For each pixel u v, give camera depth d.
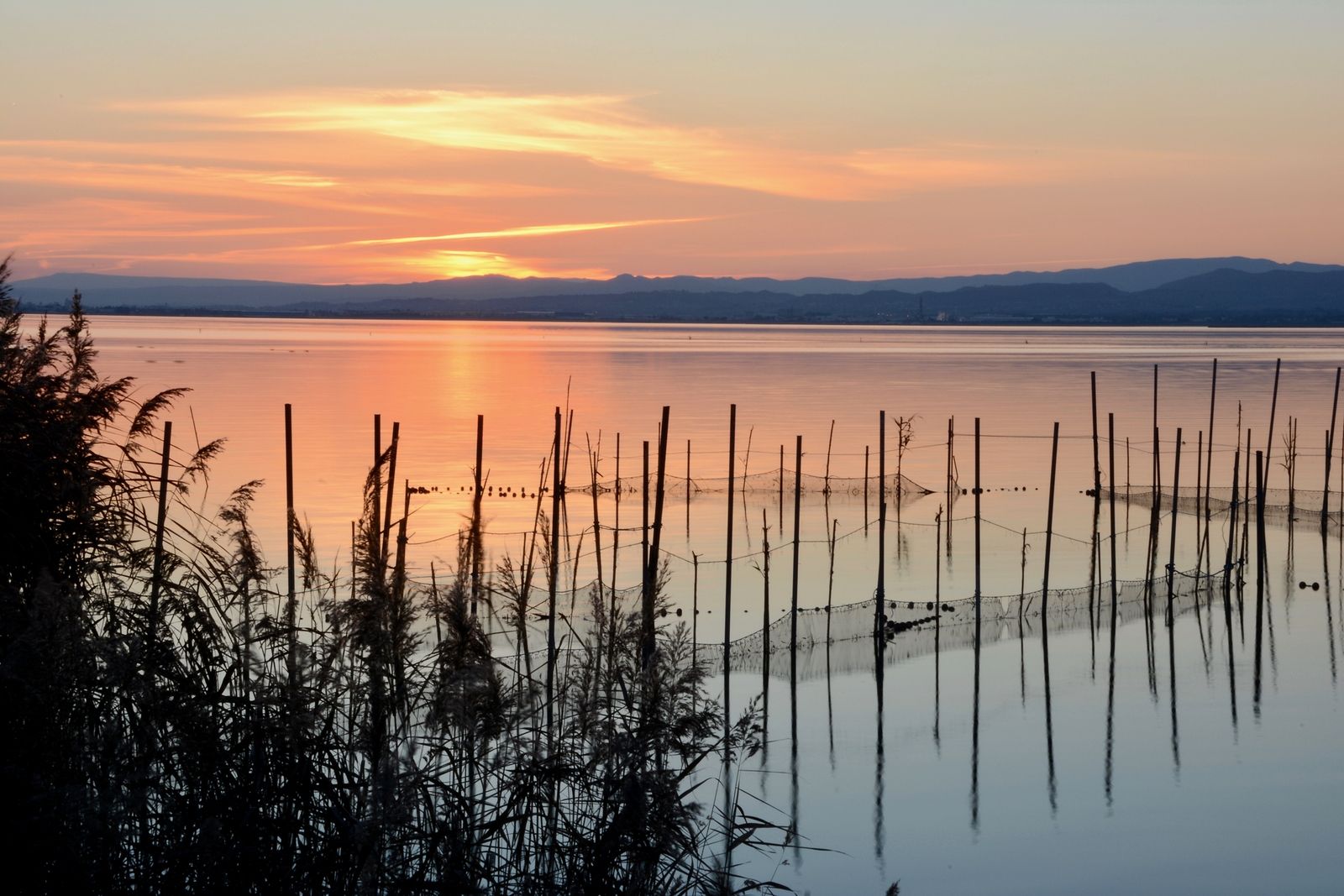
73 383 9.11
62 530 8.29
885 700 23.16
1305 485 52.28
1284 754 20.45
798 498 25.14
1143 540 40.47
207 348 150.38
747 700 22.98
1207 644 27.61
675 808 7.57
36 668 6.93
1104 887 15.45
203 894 6.84
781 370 125.06
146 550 8.27
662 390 97.81
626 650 8.62
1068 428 71.69
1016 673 25.25
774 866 15.66
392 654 7.76
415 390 93.31
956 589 33.38
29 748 6.95
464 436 64.19
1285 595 32.56
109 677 7.22
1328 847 16.73
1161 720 22.27
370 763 7.69
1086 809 18.06
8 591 7.50
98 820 6.84
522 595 10.67
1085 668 25.62
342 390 91.62
